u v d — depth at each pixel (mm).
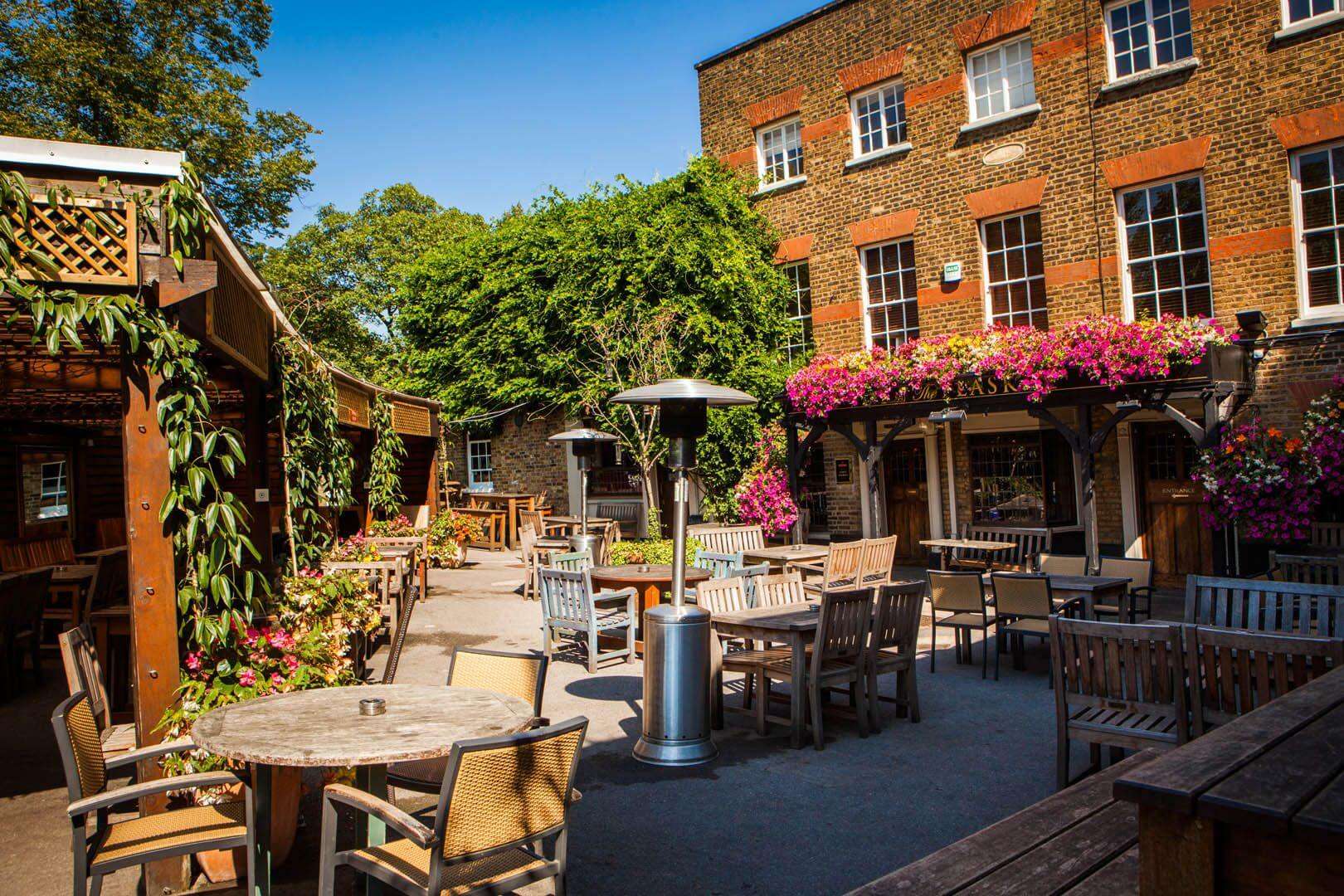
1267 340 10930
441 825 3027
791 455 14305
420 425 17906
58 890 4234
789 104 16062
